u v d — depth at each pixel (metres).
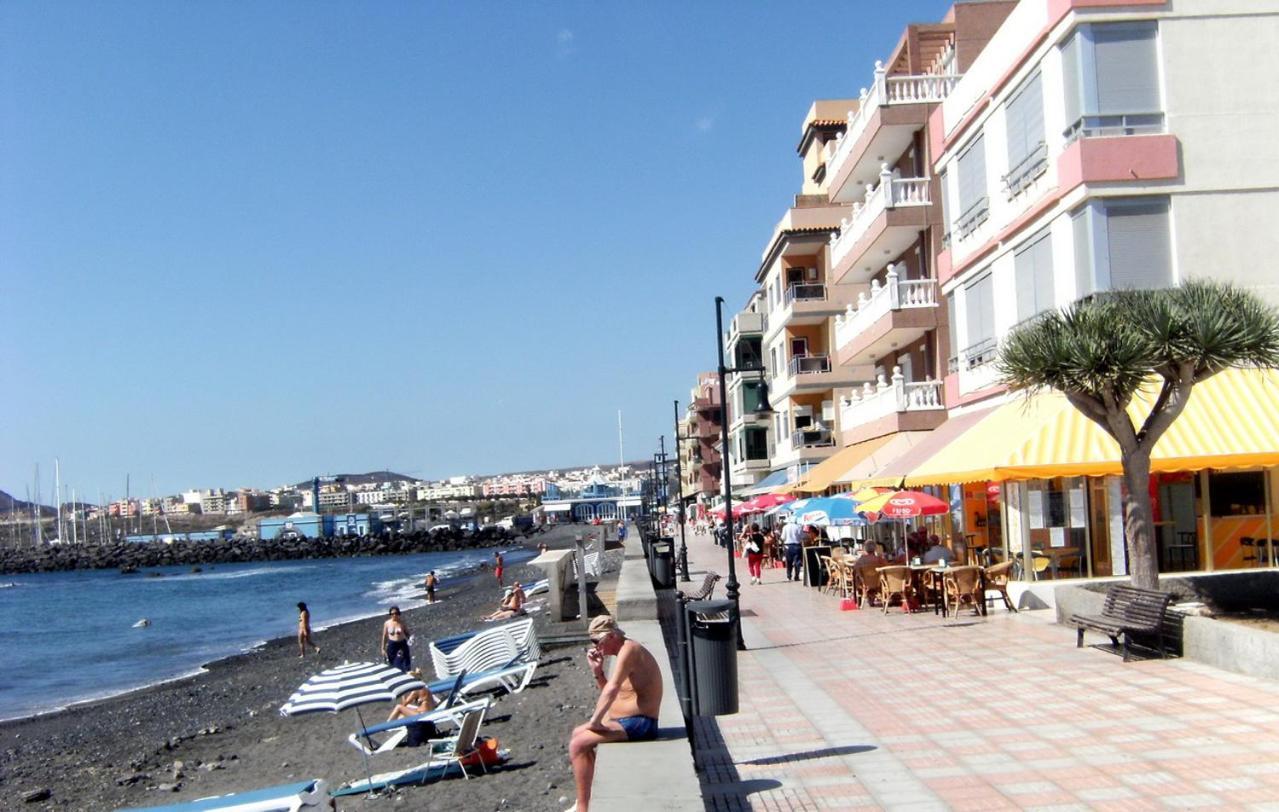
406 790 11.21
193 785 15.52
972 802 7.84
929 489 28.66
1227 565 19.23
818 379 51.25
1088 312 14.30
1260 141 19.06
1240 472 19.38
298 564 139.38
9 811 15.53
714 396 110.00
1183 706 10.27
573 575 26.19
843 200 40.06
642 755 7.26
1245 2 19.23
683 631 10.41
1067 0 19.34
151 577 121.69
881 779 8.62
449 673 18.97
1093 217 18.91
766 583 30.58
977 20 30.64
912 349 32.59
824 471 37.91
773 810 8.00
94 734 23.39
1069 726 9.88
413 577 93.94
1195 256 18.89
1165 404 14.33
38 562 154.12
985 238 24.58
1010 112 22.70
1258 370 16.47
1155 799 7.55
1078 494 20.25
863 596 22.41
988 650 14.73
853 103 56.06
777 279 56.41
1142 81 19.12
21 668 41.47
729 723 11.18
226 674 34.03
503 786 10.88
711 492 108.44
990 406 24.20
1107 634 13.77
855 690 12.55
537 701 15.36
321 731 18.59
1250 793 7.52
